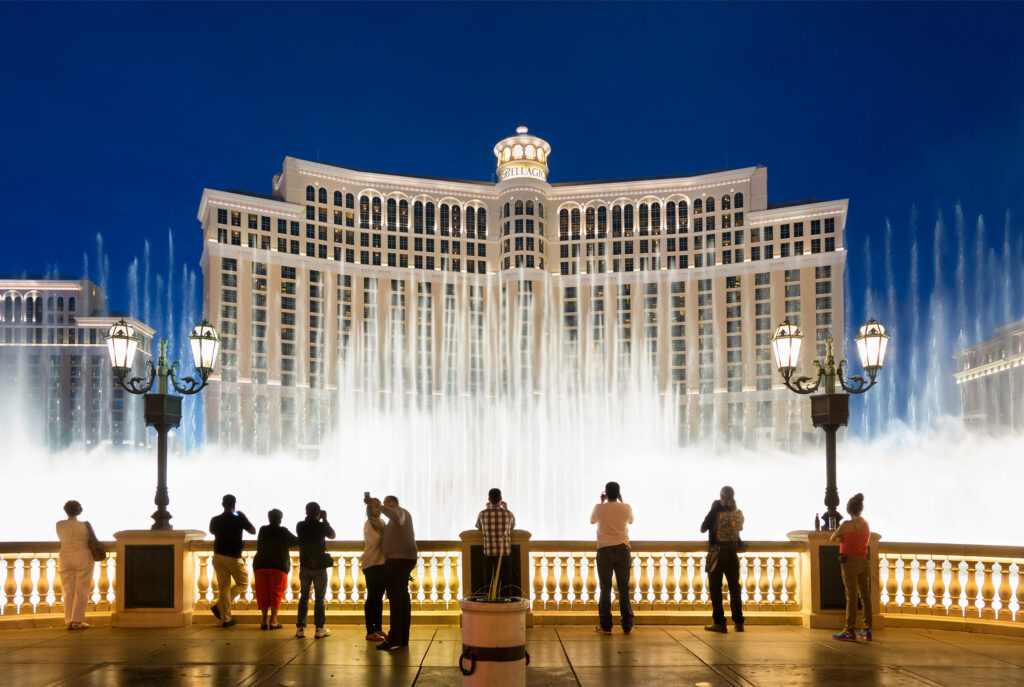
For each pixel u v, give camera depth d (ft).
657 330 428.56
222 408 382.22
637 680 29.78
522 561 40.63
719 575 39.17
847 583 37.22
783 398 400.06
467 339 437.99
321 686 28.76
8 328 499.92
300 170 419.95
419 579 41.93
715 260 426.10
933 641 36.83
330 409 409.28
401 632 35.01
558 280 441.68
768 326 410.11
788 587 42.50
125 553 40.68
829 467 43.88
